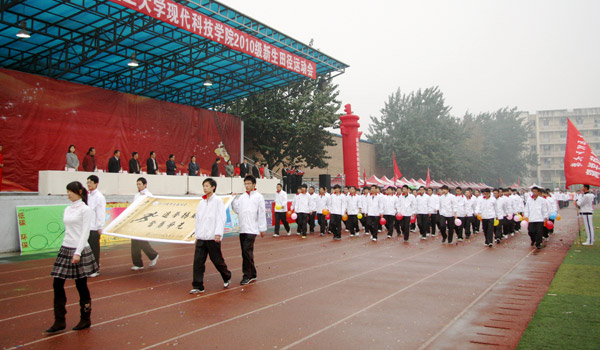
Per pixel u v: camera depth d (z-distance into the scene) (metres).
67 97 18.16
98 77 22.05
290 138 27.50
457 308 5.57
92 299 6.11
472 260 9.59
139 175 14.36
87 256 4.79
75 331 4.71
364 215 16.31
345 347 4.20
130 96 20.47
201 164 23.55
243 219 7.28
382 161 45.16
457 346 4.20
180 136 22.59
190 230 7.33
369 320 5.06
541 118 84.62
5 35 16.69
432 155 43.50
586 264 8.86
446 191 13.11
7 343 4.34
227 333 4.62
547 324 4.80
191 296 6.27
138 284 7.11
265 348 4.18
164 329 4.76
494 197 13.55
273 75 22.02
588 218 12.13
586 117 81.25
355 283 7.11
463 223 14.73
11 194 15.14
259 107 26.88
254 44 17.12
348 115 25.59
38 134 17.19
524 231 17.59
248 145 28.12
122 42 17.91
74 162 13.62
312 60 21.78
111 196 13.32
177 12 13.97
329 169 35.06
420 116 45.00
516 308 5.54
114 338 4.48
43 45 17.72
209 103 26.70
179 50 19.00
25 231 11.11
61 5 14.43
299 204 15.11
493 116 63.97
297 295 6.30
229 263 9.26
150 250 8.65
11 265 9.11
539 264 8.99
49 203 11.92
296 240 13.99
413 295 6.27
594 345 4.10
